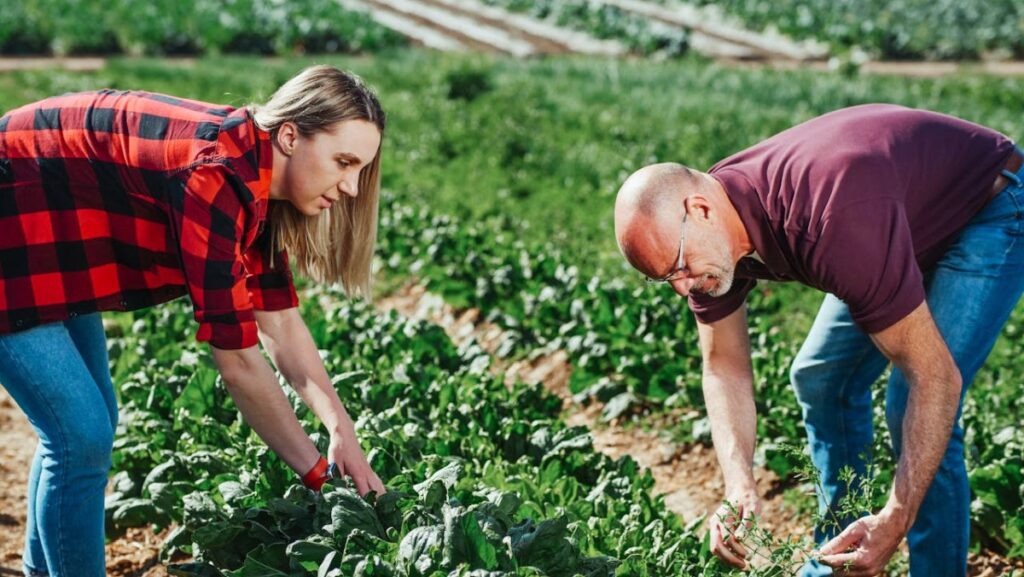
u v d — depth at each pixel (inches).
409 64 968.9
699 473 222.7
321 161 117.1
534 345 287.4
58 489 127.9
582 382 256.8
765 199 125.3
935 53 1116.5
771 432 222.8
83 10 1222.9
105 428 128.3
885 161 124.0
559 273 310.8
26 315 121.6
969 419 209.5
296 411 175.5
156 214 120.4
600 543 151.1
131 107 120.6
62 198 119.6
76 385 126.0
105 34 1161.4
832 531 158.2
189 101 123.3
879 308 121.9
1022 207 133.3
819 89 790.5
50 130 120.4
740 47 1175.0
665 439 234.7
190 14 1219.9
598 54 1172.5
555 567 130.2
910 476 127.2
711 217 123.3
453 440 187.2
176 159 116.4
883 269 120.0
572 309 283.4
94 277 123.6
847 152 123.6
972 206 134.1
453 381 213.8
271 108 117.5
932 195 131.1
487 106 657.0
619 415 249.6
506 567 122.4
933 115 135.3
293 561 130.1
